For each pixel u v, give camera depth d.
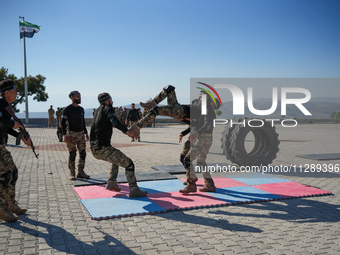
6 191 3.86
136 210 4.30
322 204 4.68
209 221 3.94
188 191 5.23
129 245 3.23
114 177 5.32
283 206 4.58
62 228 3.70
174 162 8.75
